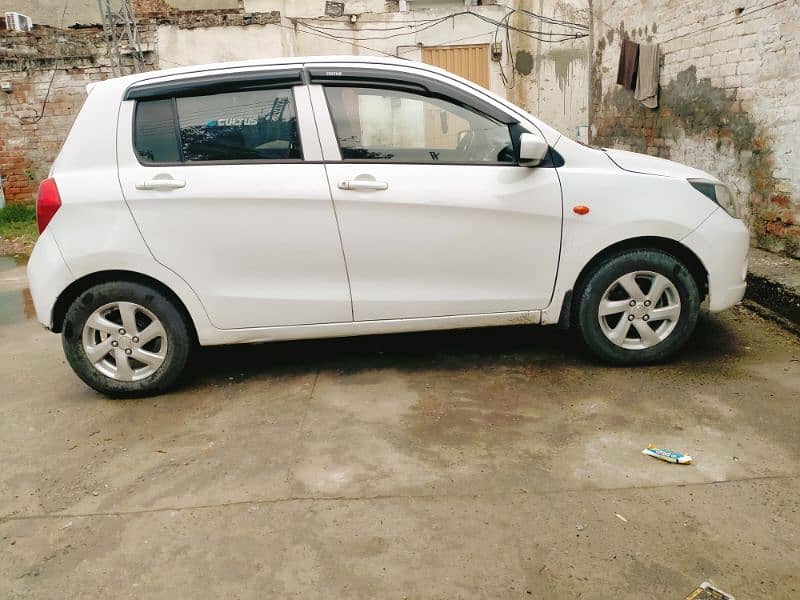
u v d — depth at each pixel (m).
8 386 4.12
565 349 4.11
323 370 3.99
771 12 5.39
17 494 2.83
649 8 7.82
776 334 4.30
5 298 6.75
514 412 3.31
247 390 3.77
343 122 3.56
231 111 3.56
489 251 3.59
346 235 3.52
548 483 2.69
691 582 2.11
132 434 3.32
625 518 2.44
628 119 8.73
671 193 3.61
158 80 3.59
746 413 3.20
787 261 5.32
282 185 3.48
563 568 2.20
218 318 3.61
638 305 3.70
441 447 3.01
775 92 5.45
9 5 19.52
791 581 2.10
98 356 3.67
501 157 3.60
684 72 7.00
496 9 16.64
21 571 2.33
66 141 3.57
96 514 2.65
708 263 3.64
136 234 3.48
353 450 3.02
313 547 2.36
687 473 2.71
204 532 2.48
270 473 2.87
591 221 3.58
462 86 3.61
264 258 3.54
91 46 14.58
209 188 3.47
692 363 3.84
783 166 5.41
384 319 3.67
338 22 16.58
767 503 2.50
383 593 2.12
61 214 3.47
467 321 3.71
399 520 2.49
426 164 3.56
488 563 2.24
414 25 16.70
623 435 3.04
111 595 2.18
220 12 16.27
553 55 16.89
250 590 2.17
